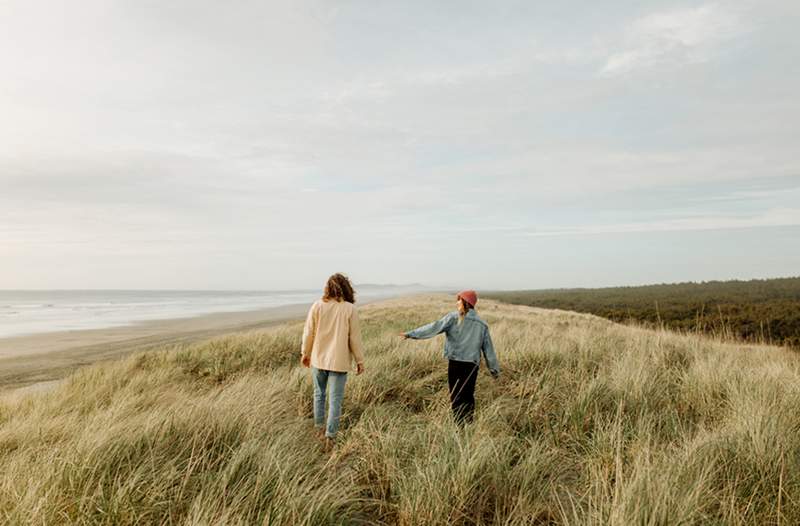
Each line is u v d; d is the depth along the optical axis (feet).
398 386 21.02
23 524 8.80
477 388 20.35
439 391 20.30
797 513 9.04
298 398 19.49
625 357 23.43
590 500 9.36
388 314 72.59
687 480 9.95
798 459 11.43
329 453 14.21
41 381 41.63
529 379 20.42
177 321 128.36
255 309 204.54
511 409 17.10
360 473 12.26
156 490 9.98
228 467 11.19
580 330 39.75
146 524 9.26
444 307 87.86
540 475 11.54
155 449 12.23
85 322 127.54
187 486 11.07
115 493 9.84
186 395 20.90
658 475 9.88
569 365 22.94
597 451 12.34
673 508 8.61
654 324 64.28
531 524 9.30
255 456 12.10
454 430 12.96
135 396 20.57
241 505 9.89
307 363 16.22
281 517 9.23
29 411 20.36
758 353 31.63
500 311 79.97
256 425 14.76
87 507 9.42
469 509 10.17
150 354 33.78
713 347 32.48
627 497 8.64
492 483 11.01
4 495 10.11
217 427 14.07
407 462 12.32
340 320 15.46
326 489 10.50
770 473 10.39
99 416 15.97
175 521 9.68
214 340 40.04
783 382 18.80
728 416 14.99
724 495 9.70
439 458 11.23
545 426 15.28
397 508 10.34
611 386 18.15
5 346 69.36
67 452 11.94
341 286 15.90
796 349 37.78
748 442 11.68
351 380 20.59
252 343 36.70
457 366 16.55
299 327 48.14
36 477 10.63
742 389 17.04
